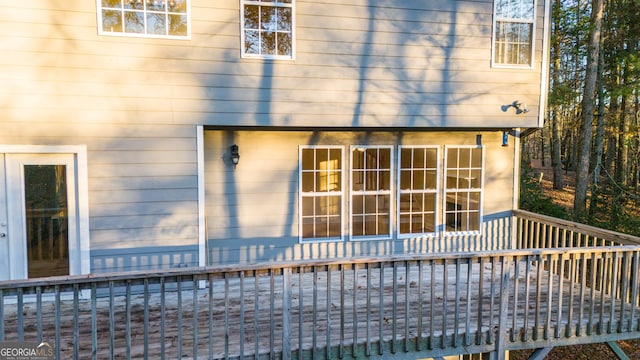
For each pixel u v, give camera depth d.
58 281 2.98
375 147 6.73
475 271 6.16
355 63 5.79
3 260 4.92
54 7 4.85
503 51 6.33
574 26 13.52
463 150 7.09
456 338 3.90
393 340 3.74
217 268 3.26
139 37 5.11
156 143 5.23
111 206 5.13
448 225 7.08
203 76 5.32
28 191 4.96
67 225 5.08
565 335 4.18
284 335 3.51
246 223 6.29
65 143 4.96
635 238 4.79
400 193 6.87
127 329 3.13
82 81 4.98
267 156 6.33
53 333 4.11
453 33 6.10
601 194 11.46
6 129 4.79
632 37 11.95
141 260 5.25
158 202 5.27
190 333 4.05
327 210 6.62
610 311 4.30
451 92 6.14
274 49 5.55
